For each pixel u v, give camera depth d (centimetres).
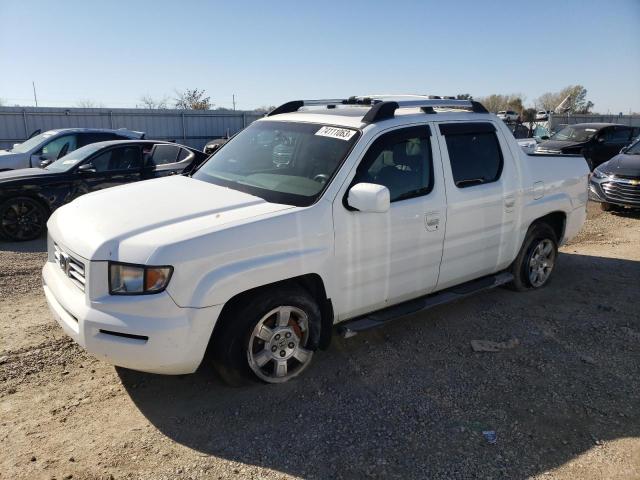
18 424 326
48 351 418
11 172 868
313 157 399
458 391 374
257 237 334
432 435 324
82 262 324
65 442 310
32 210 833
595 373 403
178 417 337
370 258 391
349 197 363
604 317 509
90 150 902
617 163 1038
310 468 294
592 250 764
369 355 424
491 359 422
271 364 371
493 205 474
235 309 342
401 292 423
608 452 311
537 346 446
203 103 4344
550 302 545
